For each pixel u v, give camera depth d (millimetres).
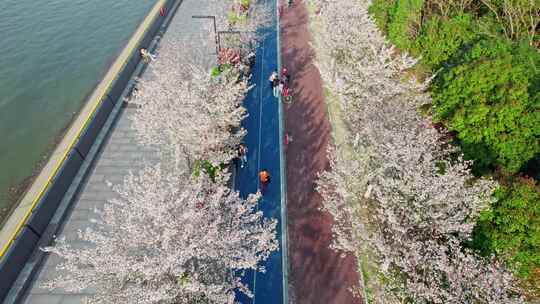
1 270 13680
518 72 16281
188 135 17047
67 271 14688
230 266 12422
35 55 33719
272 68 30969
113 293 11281
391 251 13148
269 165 21781
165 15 35562
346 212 16750
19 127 26625
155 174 13672
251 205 14219
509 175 14953
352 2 25641
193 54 24156
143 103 19359
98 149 20578
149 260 10773
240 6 33344
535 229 12938
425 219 13508
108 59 33625
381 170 14969
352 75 21781
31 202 16234
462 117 17297
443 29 23000
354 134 20281
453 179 13477
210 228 12164
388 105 18906
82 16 40156
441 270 12320
